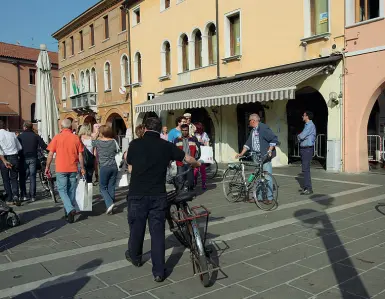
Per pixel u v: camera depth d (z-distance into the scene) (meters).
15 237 5.93
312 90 15.12
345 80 11.95
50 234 6.06
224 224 6.25
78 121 32.09
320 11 12.88
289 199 8.12
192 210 4.31
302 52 13.34
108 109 27.06
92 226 6.51
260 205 7.36
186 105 15.98
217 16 17.02
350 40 11.77
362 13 11.77
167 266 4.53
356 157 11.82
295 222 6.29
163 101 17.98
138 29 23.17
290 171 12.82
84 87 30.62
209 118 19.11
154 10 21.55
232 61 16.44
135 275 4.29
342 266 4.37
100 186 7.36
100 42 27.55
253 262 4.57
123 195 9.39
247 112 17.14
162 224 4.15
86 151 8.68
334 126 12.29
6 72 37.50
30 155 8.84
